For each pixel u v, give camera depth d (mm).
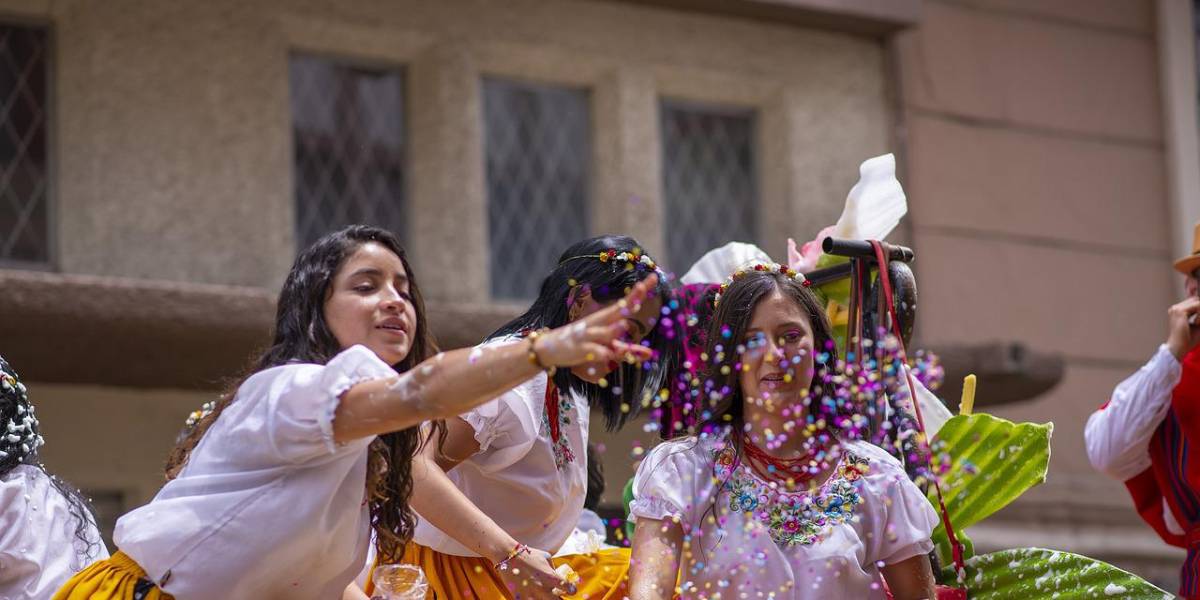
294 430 3736
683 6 11578
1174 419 5625
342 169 10773
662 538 4328
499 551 4457
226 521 3828
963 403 4992
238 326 9070
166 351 9070
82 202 9867
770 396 4379
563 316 4812
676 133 11688
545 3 11219
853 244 4953
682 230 11578
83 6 10000
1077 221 12805
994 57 12719
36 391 9578
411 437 4305
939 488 4684
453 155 10852
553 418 4824
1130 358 12797
